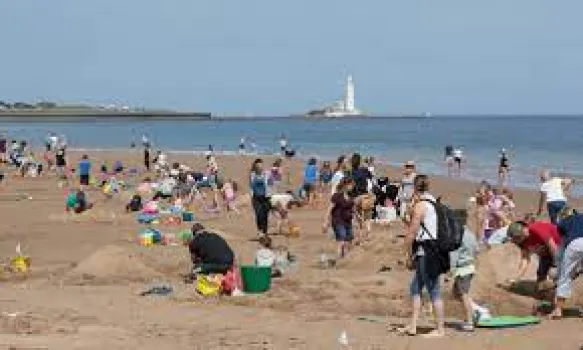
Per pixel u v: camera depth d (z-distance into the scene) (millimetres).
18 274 19344
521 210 34000
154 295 16812
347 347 12672
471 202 25719
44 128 191125
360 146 98688
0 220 29984
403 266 19031
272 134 147625
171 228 27703
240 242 24453
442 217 12836
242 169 57031
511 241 16766
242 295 16578
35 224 28969
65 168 50531
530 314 14906
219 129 186375
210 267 18047
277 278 18266
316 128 195625
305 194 34000
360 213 23297
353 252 20391
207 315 15047
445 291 15477
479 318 13945
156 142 113125
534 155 75875
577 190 42094
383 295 16281
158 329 13938
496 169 59688
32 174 50219
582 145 94000
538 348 12453
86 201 33562
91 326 14109
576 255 14031
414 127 199500
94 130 174375
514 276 16375
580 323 13977
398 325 14070
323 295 16406
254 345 12859
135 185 42531
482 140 111562
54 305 15883
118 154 75312
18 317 14688
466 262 13570
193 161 65312
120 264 19266
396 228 23625
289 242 24594
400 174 53500
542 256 15570
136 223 29094
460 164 56875
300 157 74125
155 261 20359
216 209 33094
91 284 18312
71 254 22547
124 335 13477
